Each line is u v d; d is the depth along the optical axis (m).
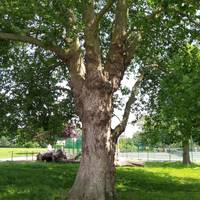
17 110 20.47
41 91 20.30
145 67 19.59
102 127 15.38
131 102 17.14
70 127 21.36
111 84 15.61
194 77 14.05
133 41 16.48
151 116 20.97
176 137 18.20
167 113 16.11
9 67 20.23
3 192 17.05
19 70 20.31
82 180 15.20
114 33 16.14
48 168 24.81
